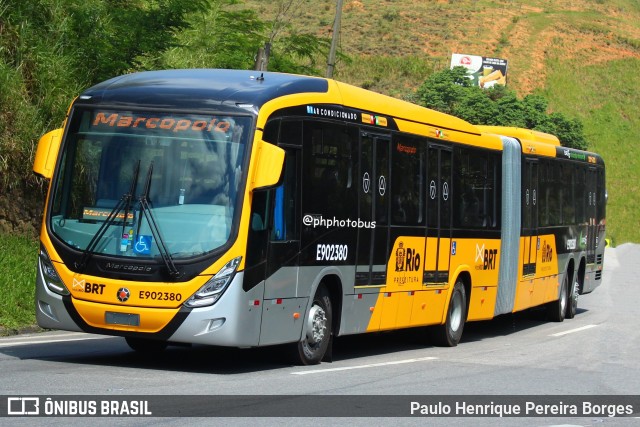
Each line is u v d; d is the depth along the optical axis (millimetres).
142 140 14180
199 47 35656
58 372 13555
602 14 136750
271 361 16109
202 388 12703
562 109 108812
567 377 16016
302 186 15195
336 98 16297
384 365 16719
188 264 13578
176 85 14609
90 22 28141
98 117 14453
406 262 18672
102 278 13758
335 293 16500
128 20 28766
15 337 18562
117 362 15234
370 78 103125
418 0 130500
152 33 28828
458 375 15727
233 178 13898
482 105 89000
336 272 16172
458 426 11164
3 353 15867
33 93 25953
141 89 14562
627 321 29172
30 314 20125
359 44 112438
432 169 19875
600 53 122375
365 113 17188
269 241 14352
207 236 13703
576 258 29984
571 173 29500
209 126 14102
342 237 16328
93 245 13875
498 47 117250
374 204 17422
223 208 13820
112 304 13703
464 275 21688
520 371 16609
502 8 129750
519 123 88312
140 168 14070
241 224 13789
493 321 28703
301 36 38344
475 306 22250
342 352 19016
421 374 15633
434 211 19906
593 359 18906
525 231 25219
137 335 13719
